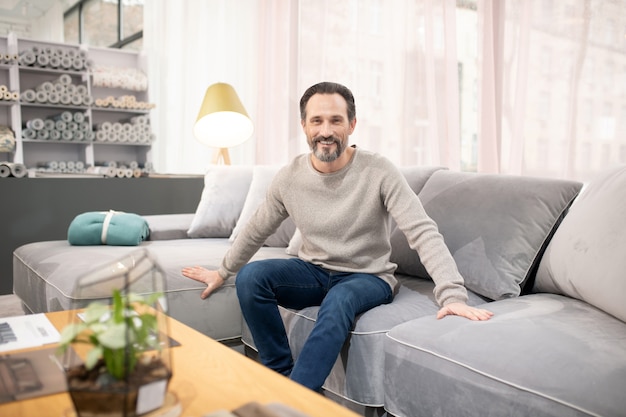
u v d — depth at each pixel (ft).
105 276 3.17
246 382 3.57
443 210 6.79
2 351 4.07
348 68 13.82
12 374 3.64
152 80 20.92
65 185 12.10
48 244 9.25
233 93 12.16
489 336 4.57
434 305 5.94
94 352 2.81
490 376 4.15
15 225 11.62
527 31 10.02
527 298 5.79
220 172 10.47
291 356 6.20
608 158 9.09
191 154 19.02
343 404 5.71
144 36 21.50
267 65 16.60
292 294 6.23
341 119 6.05
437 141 11.66
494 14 10.63
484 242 6.21
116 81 20.16
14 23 30.12
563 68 9.61
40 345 4.20
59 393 3.37
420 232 5.78
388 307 5.74
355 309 5.50
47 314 5.09
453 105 11.43
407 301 6.00
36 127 18.75
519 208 6.23
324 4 14.32
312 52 14.85
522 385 3.93
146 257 3.42
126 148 21.84
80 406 2.87
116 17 26.20
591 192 5.70
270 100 16.57
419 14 12.00
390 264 6.40
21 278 8.84
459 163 11.51
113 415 2.84
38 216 11.84
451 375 4.47
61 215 12.07
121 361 2.84
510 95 10.49
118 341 2.81
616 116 8.95
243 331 7.27
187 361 3.96
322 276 6.38
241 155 17.63
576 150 9.43
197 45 18.63
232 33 17.57
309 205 6.39
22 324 4.73
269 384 3.54
